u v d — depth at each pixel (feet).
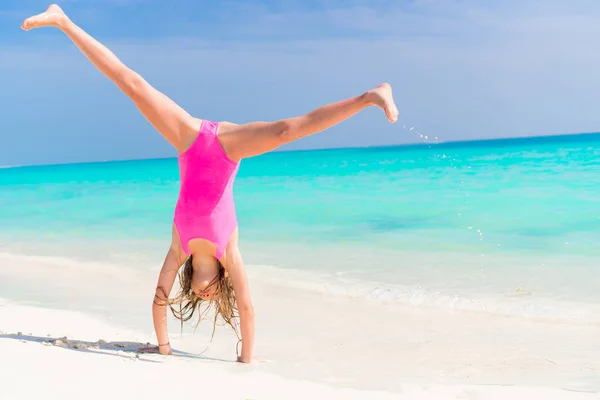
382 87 15.30
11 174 165.37
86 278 30.45
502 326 20.98
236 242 17.54
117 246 39.55
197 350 18.92
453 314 22.65
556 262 29.40
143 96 16.37
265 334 20.74
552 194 51.11
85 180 115.24
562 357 17.57
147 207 60.29
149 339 19.69
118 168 169.68
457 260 30.96
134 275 30.91
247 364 16.83
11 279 30.60
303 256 33.60
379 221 44.19
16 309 23.15
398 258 32.04
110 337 19.51
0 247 41.60
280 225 44.39
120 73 16.28
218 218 16.87
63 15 15.89
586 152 113.91
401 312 23.11
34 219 56.18
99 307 24.22
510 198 50.88
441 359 17.56
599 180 57.62
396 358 17.70
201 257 17.46
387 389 14.66
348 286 26.99
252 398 12.92
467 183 62.95
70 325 20.83
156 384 13.23
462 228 39.52
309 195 62.08
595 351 18.08
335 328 21.29
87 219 53.88
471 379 15.70
